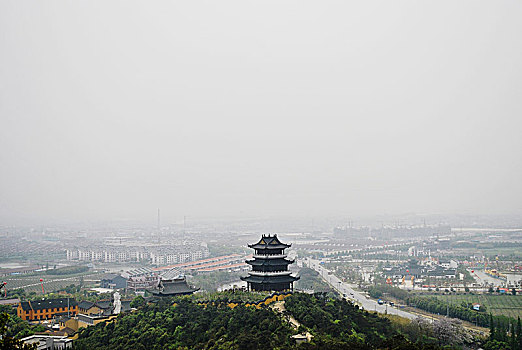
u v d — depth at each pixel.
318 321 161.25
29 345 131.88
